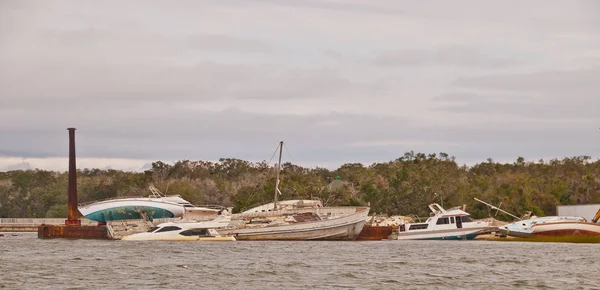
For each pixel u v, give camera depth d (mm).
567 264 74188
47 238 123062
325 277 63438
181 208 126875
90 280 61594
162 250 92000
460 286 58344
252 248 95688
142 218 126312
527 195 156375
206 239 113875
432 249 94312
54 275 64750
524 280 61562
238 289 56875
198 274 65438
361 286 58281
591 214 130500
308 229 114500
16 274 65375
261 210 123250
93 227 122938
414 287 57812
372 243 108312
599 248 95875
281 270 68312
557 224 115250
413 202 157125
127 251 90438
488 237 119938
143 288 57281
